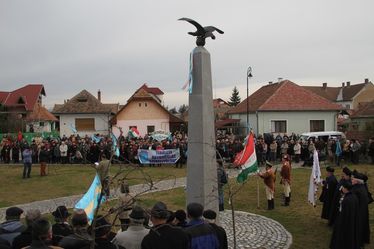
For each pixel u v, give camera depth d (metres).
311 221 13.84
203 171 10.20
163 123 52.84
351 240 10.07
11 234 6.22
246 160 13.95
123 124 53.03
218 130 50.50
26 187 21.84
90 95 59.09
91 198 6.71
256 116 44.84
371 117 46.81
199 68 10.35
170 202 16.94
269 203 15.72
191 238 6.04
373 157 28.88
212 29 10.59
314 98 45.69
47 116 62.78
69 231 6.25
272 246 11.05
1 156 33.75
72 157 31.05
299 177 23.53
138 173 25.55
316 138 33.03
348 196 10.18
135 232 6.08
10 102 62.53
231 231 12.52
